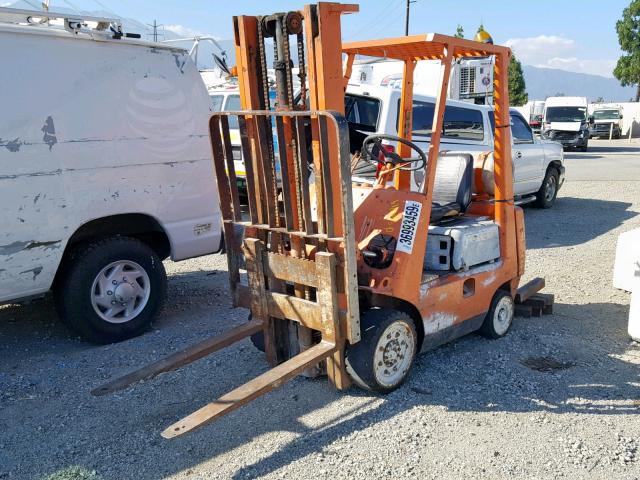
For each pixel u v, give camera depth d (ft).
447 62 14.16
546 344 16.75
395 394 13.82
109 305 17.42
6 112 14.96
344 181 11.62
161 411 13.50
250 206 13.80
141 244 17.87
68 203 16.08
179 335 18.11
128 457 11.73
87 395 14.37
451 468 11.07
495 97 16.44
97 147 16.51
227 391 14.32
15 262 15.43
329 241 12.54
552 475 10.83
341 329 12.76
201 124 18.78
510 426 12.46
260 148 13.08
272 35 12.67
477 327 16.38
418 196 13.84
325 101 12.16
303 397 13.78
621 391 13.98
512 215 17.07
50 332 18.63
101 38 16.44
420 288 14.19
